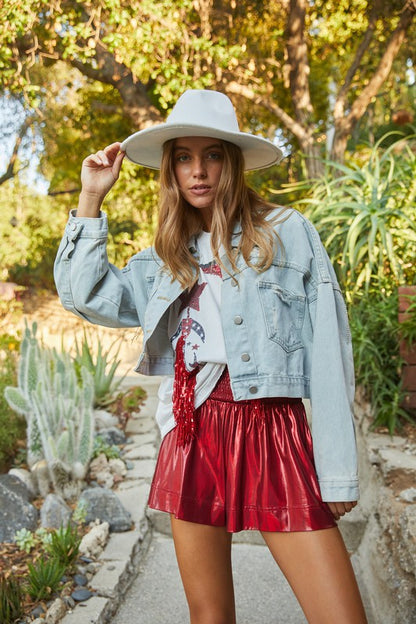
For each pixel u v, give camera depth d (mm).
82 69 8055
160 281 1708
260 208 1663
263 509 1510
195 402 1618
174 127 1555
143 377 6250
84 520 2982
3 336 7230
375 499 2951
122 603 2557
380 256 4082
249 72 7328
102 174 1708
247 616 2498
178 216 1662
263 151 1693
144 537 3094
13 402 3520
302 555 1456
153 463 3834
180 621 2424
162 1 6262
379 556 2602
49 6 6590
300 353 1552
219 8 7402
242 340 1544
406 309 3543
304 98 7883
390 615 2254
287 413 1588
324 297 1524
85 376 3848
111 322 1726
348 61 9812
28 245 12117
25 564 2596
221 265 1569
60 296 1709
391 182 4551
